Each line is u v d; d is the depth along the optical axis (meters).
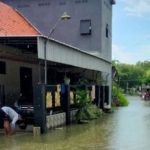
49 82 21.70
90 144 11.02
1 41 13.00
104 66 24.75
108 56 29.02
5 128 13.17
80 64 18.05
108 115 22.42
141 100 58.38
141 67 123.12
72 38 26.33
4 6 21.86
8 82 17.23
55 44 14.29
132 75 112.44
